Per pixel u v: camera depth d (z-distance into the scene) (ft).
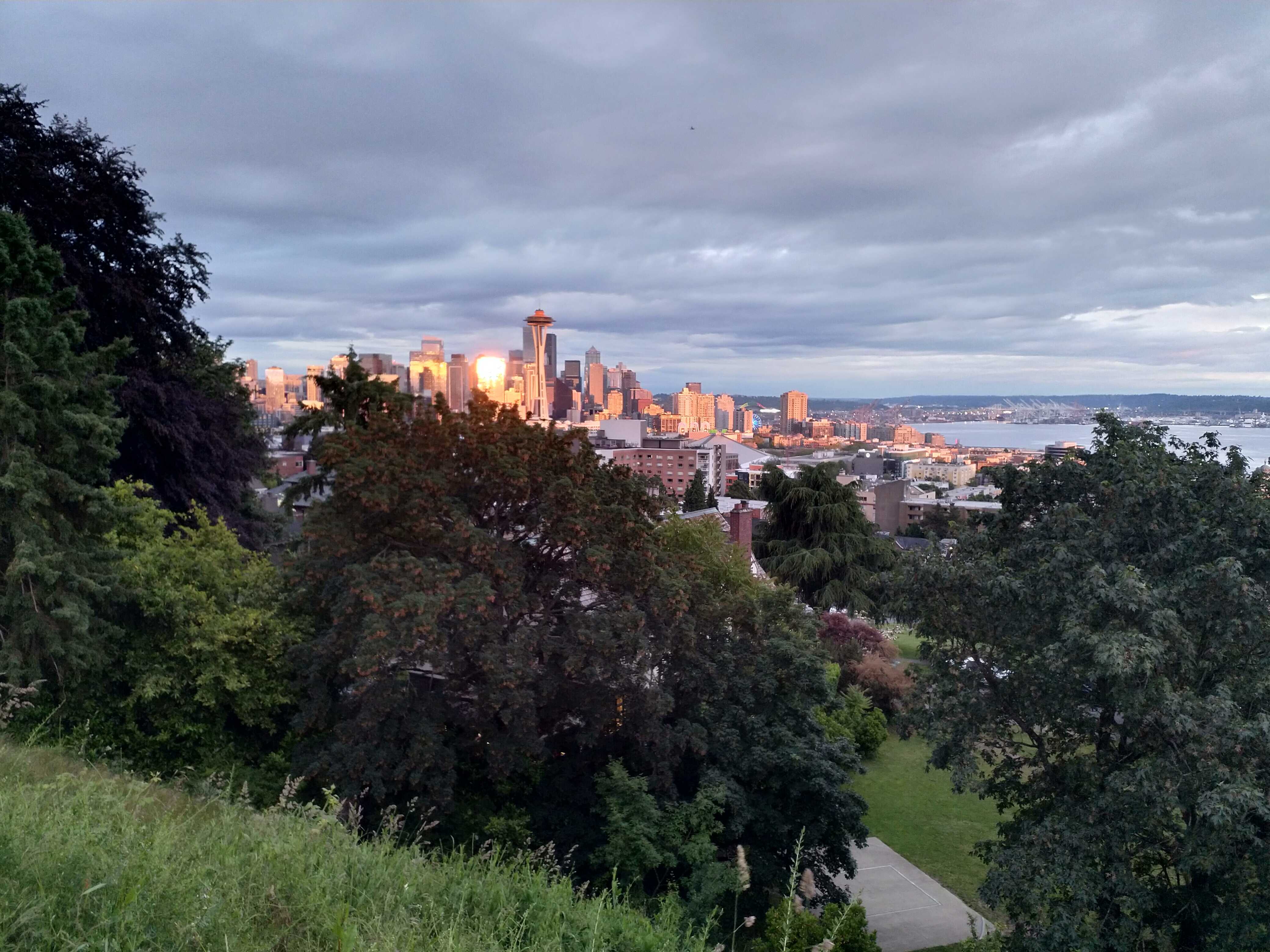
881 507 435.94
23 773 30.19
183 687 66.18
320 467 79.25
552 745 74.95
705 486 320.70
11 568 53.83
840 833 76.95
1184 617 53.57
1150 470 57.93
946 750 62.64
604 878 60.70
